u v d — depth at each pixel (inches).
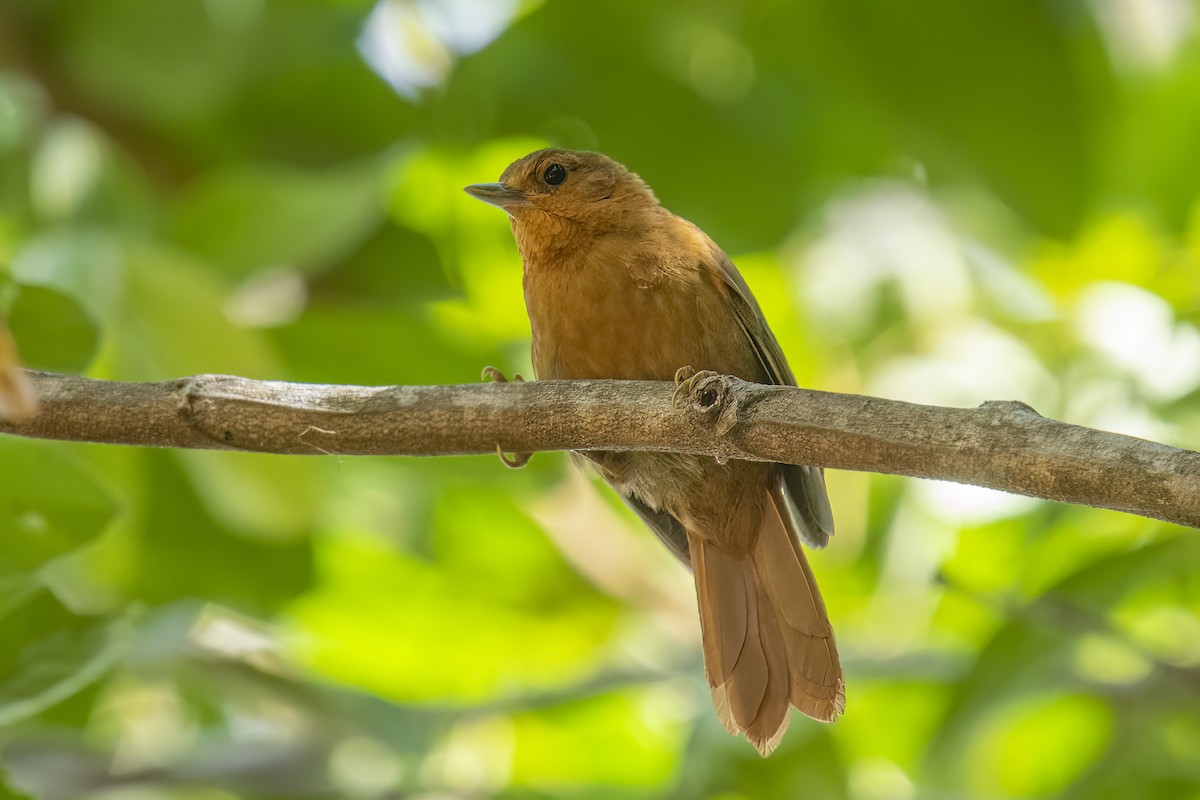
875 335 467.5
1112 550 413.7
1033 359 441.7
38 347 281.7
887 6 432.5
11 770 391.5
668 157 505.0
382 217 470.0
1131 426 410.9
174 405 244.5
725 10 481.4
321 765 425.7
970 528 448.8
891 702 461.1
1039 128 431.8
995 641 396.8
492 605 517.7
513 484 429.1
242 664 443.2
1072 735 472.4
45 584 310.8
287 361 414.0
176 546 431.5
